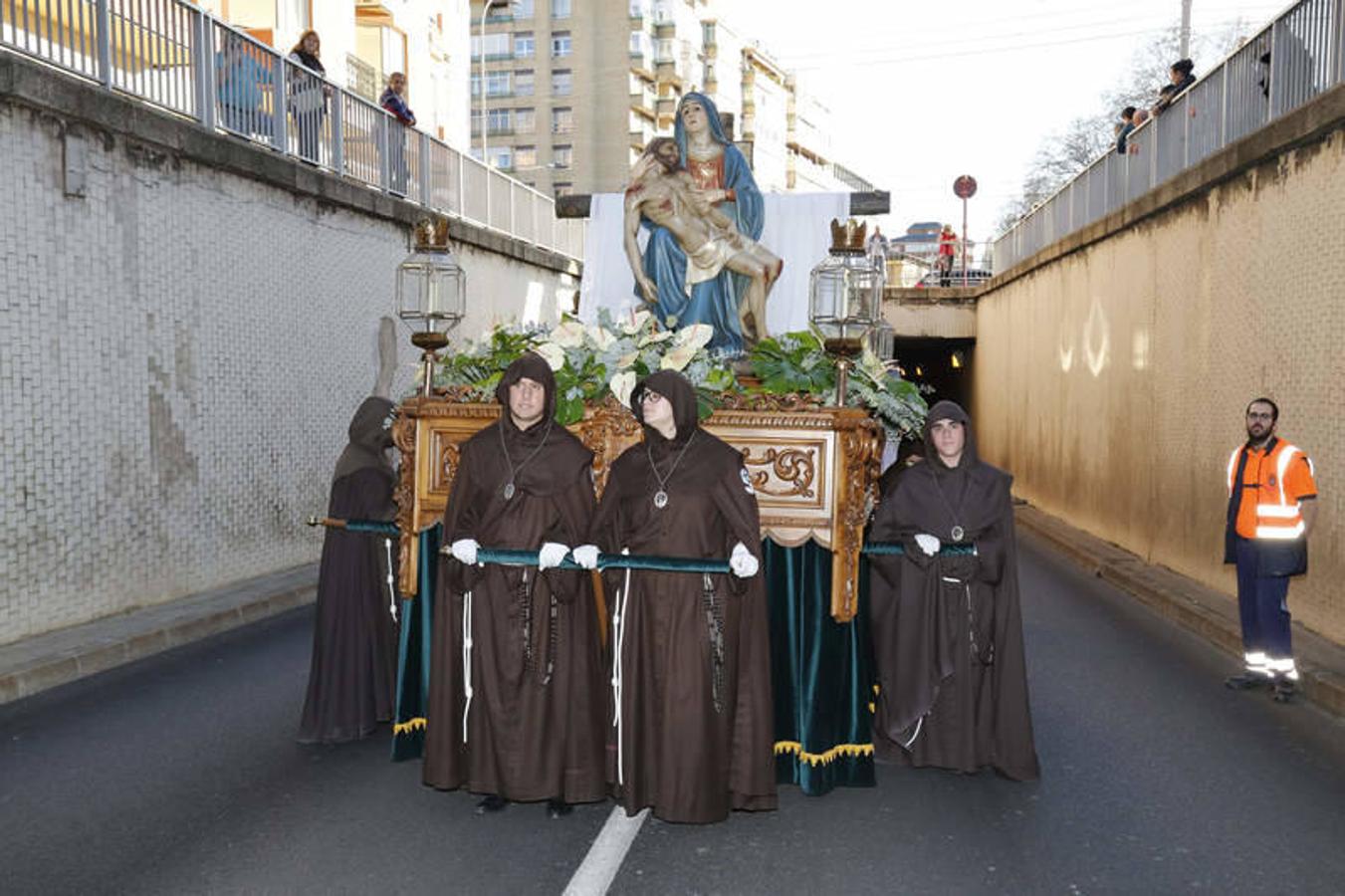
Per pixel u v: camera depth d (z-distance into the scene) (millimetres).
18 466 7766
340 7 21719
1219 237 10695
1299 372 8820
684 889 4059
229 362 10500
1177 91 13312
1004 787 5254
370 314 13633
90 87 8391
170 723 6172
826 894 4027
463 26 29031
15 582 7730
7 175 7727
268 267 11258
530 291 20172
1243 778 5434
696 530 4539
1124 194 15164
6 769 5363
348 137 13734
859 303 5164
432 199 16172
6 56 7488
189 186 9875
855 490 5062
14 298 7766
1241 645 8227
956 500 5289
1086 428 16141
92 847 4387
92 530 8516
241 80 11266
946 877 4195
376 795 5016
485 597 4676
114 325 8820
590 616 4773
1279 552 6926
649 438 4660
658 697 4539
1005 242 24062
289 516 11633
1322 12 9211
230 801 4926
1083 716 6531
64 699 6688
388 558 5895
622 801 4617
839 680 5199
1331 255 8250
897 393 5754
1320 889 4129
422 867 4219
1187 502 11461
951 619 5238
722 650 4555
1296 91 9695
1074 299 17047
